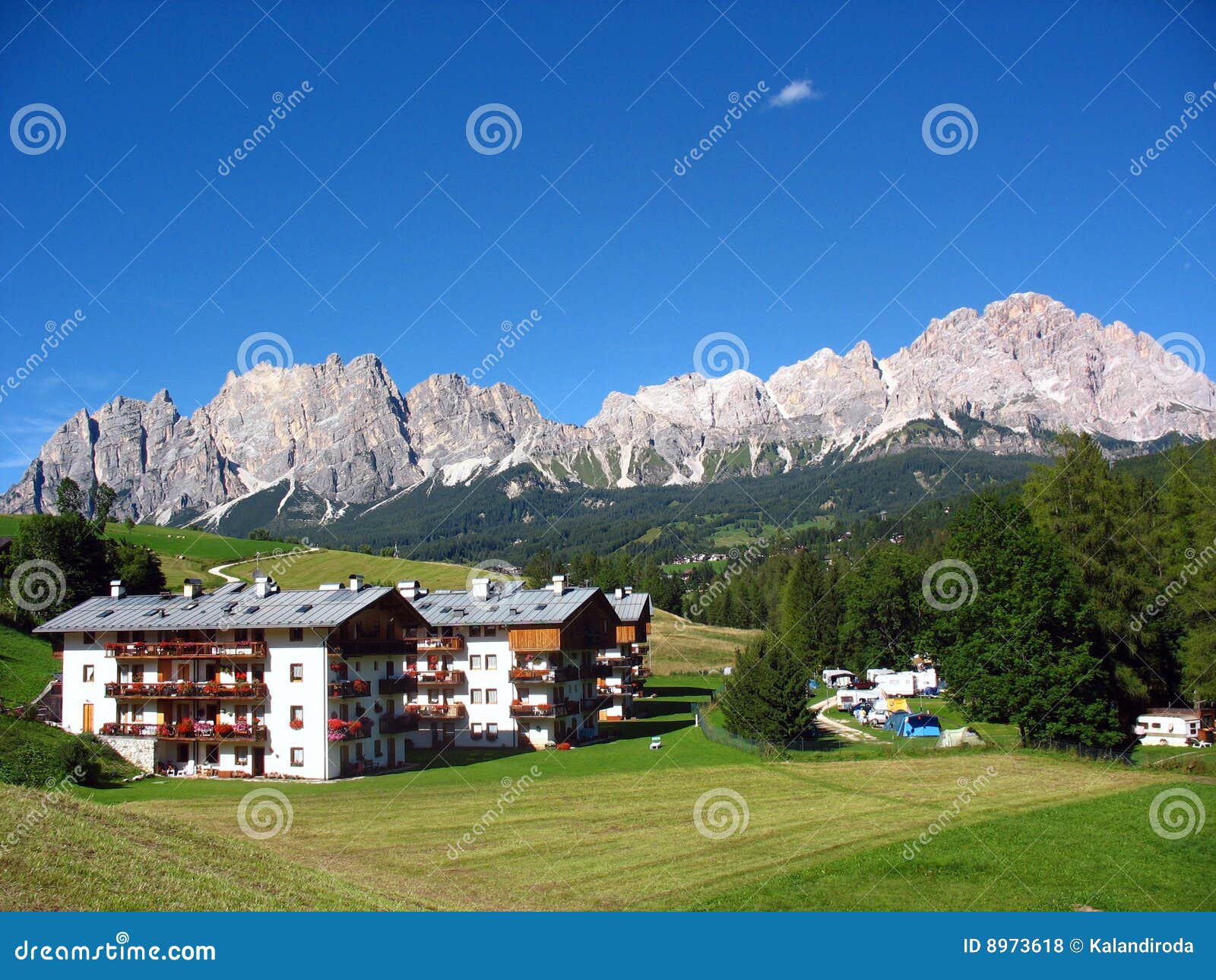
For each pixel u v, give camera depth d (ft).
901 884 130.21
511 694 262.88
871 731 289.94
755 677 249.75
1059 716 228.43
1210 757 208.74
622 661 323.78
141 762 217.36
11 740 199.72
